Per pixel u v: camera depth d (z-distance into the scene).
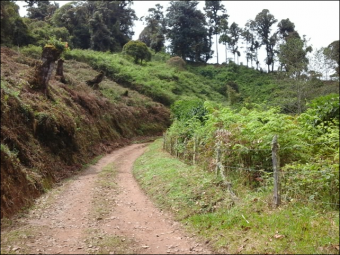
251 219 6.00
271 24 66.00
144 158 17.14
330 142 6.98
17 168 8.61
